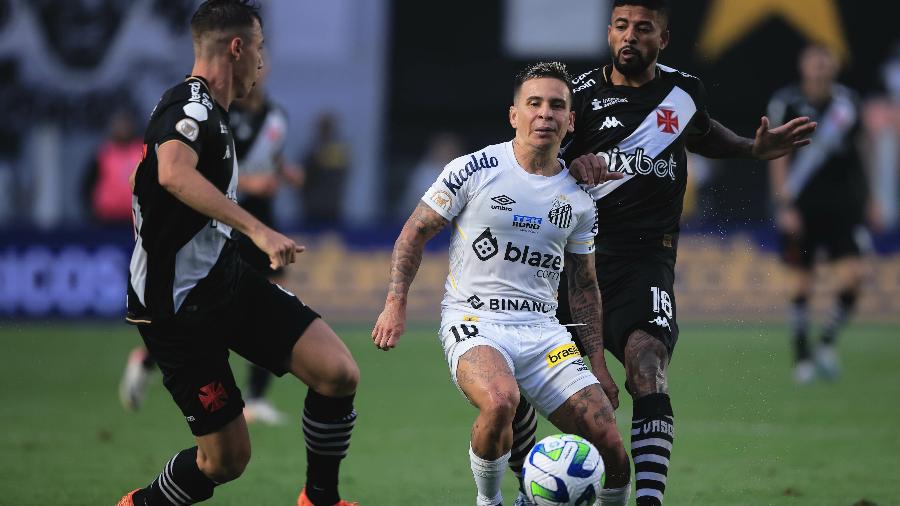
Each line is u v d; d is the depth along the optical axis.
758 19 65.69
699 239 60.12
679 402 38.59
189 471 19.50
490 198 19.98
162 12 67.12
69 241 61.81
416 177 67.19
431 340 55.75
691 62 66.19
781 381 43.44
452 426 34.16
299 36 66.62
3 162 67.56
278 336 19.48
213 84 19.11
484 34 67.25
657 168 21.77
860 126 44.41
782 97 45.12
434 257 61.97
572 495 18.22
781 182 44.81
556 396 19.80
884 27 65.00
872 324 60.38
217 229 19.08
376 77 66.69
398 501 24.22
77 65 67.06
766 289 59.59
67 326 61.41
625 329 21.25
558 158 22.20
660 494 19.59
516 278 20.14
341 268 62.03
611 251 21.81
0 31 67.00
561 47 67.12
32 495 24.52
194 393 19.00
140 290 18.95
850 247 43.97
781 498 24.25
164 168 17.69
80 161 67.56
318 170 63.12
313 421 19.94
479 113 67.69
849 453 29.53
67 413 36.62
